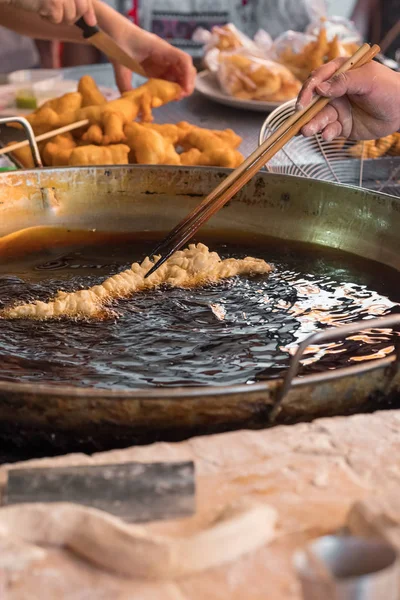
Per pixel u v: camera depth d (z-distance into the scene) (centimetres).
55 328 111
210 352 107
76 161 156
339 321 114
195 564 73
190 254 126
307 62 206
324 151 167
